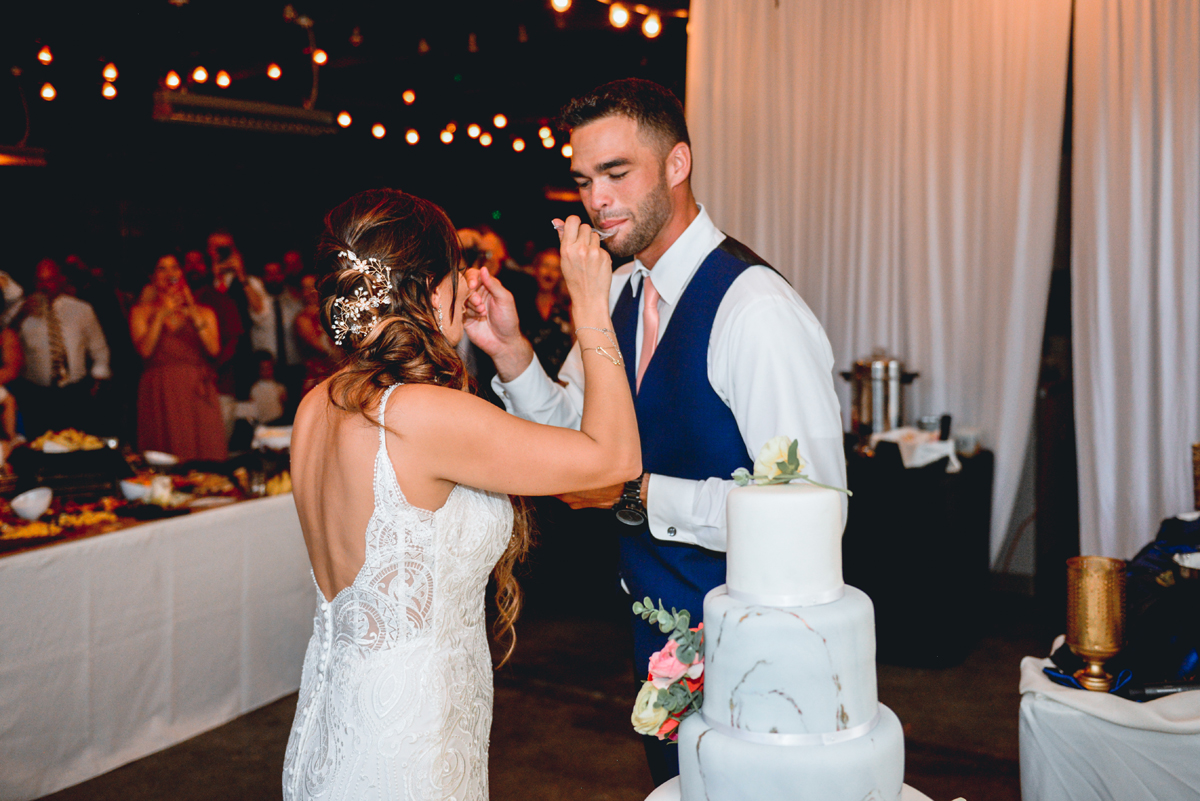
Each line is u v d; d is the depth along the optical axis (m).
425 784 1.21
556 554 4.76
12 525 2.85
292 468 1.35
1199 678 1.80
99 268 6.93
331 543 1.25
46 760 2.71
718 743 0.99
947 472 3.88
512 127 7.76
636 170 1.54
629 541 1.65
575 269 1.27
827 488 1.04
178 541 3.08
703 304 1.59
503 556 1.52
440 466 1.19
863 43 4.50
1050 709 1.73
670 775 1.59
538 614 4.68
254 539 3.38
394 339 1.24
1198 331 3.72
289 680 3.56
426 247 1.29
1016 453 4.25
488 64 6.57
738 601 1.02
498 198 8.88
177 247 7.43
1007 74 4.15
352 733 1.20
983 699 3.46
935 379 4.47
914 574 3.75
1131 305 3.85
